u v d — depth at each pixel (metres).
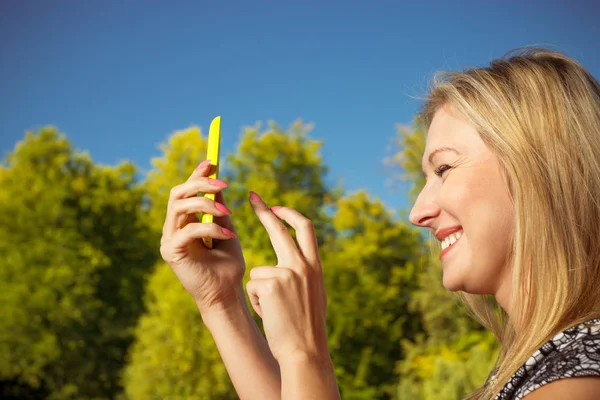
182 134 24.02
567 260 0.91
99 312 20.33
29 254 19.75
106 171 23.03
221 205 1.33
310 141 21.70
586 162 0.94
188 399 11.73
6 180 21.48
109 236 21.78
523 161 0.94
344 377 16.20
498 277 1.00
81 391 19.22
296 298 1.10
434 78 1.10
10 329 18.95
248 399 1.43
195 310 11.98
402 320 16.86
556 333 0.87
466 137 1.01
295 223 1.18
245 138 21.28
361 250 17.69
